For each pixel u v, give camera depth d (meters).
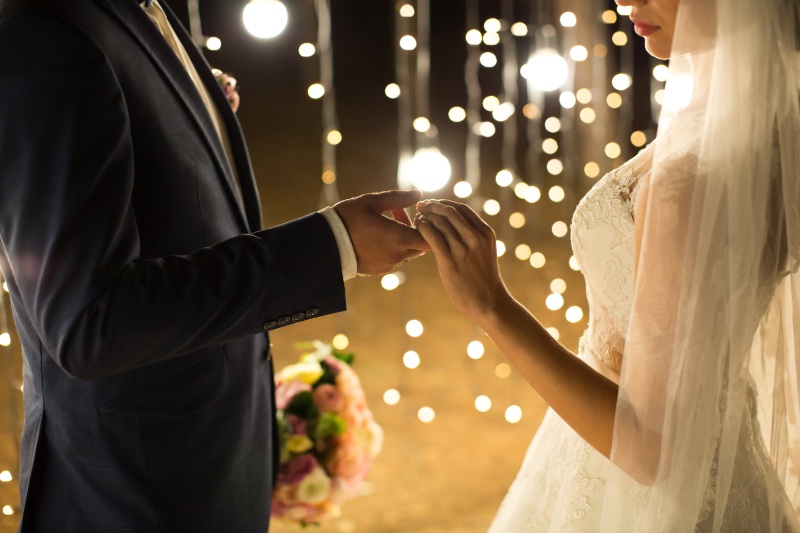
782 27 1.41
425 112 5.09
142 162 1.51
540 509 1.85
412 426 4.02
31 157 1.31
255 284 1.43
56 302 1.32
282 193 7.53
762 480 1.56
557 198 5.81
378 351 4.77
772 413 1.60
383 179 7.93
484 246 1.54
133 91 1.50
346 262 1.51
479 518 3.34
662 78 4.34
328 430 2.54
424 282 5.81
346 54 12.75
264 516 1.94
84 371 1.35
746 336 1.42
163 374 1.60
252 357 1.82
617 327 1.69
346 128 9.73
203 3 11.14
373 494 3.51
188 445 1.65
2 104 1.32
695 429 1.42
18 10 1.36
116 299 1.32
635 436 1.43
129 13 1.53
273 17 2.77
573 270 5.85
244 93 10.95
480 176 8.00
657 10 1.53
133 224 1.41
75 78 1.33
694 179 1.39
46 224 1.30
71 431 1.59
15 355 4.19
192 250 1.61
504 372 4.56
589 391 1.48
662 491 1.45
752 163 1.39
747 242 1.39
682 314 1.40
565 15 4.82
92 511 1.61
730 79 1.40
